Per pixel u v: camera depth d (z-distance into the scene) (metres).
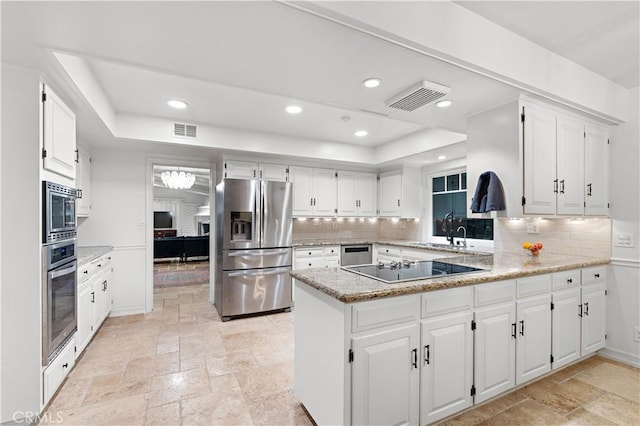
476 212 2.46
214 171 4.45
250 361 2.63
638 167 2.67
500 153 2.35
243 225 3.88
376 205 5.34
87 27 1.42
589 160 2.67
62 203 2.13
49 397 1.94
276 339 3.11
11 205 1.79
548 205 2.38
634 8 1.69
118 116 3.21
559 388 2.22
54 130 2.01
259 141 3.94
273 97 2.84
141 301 3.96
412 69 1.84
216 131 3.69
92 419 1.87
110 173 3.82
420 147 3.95
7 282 1.79
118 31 1.45
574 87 2.32
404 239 5.27
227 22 1.39
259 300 3.85
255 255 3.84
